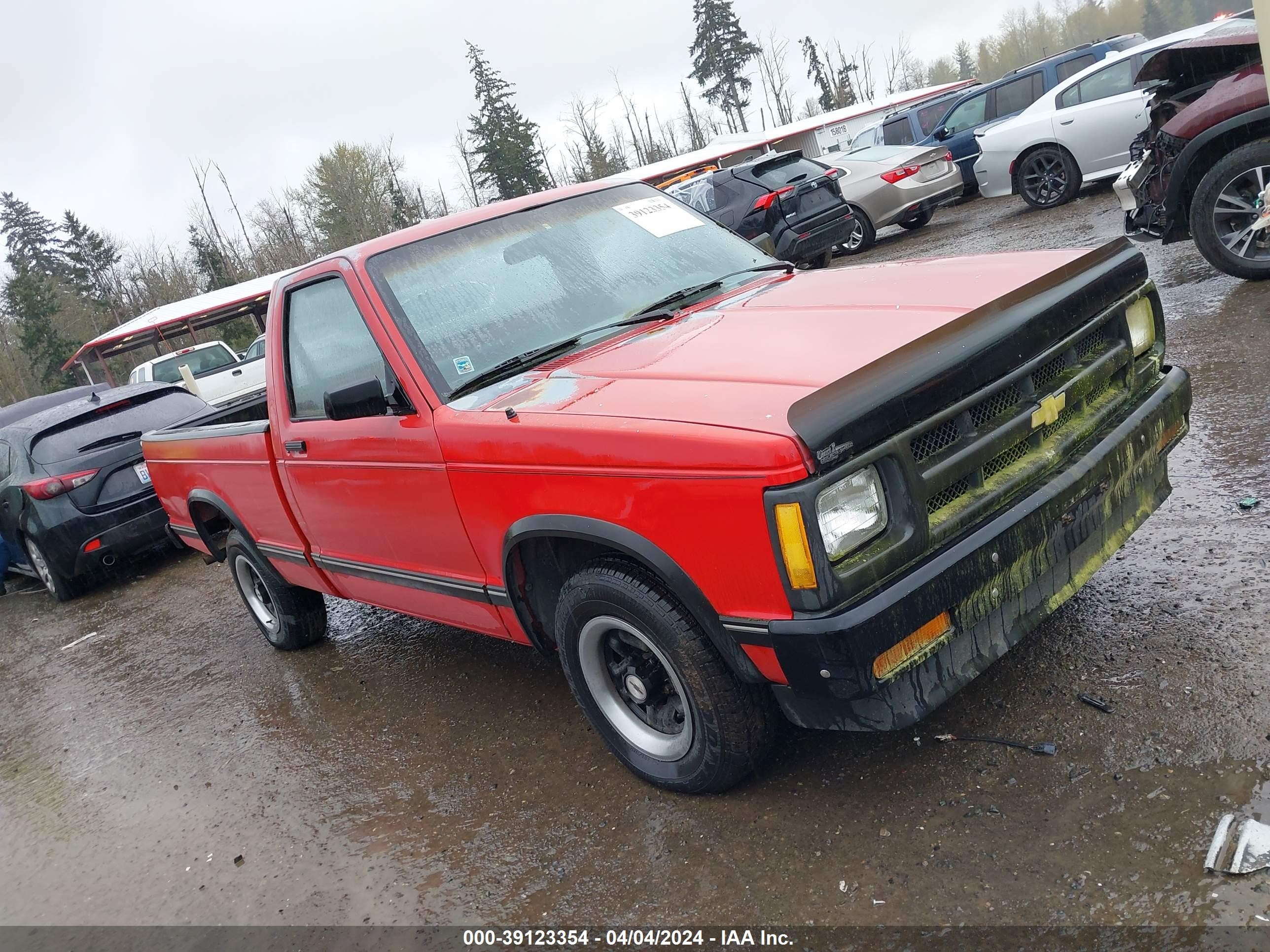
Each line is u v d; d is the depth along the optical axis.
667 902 2.64
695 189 13.79
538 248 3.76
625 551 2.69
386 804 3.62
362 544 4.02
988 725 2.96
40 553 8.52
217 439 4.82
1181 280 7.48
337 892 3.16
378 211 65.50
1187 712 2.74
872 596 2.32
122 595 8.51
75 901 3.59
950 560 2.40
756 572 2.37
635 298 3.66
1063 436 2.76
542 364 3.32
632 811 3.11
